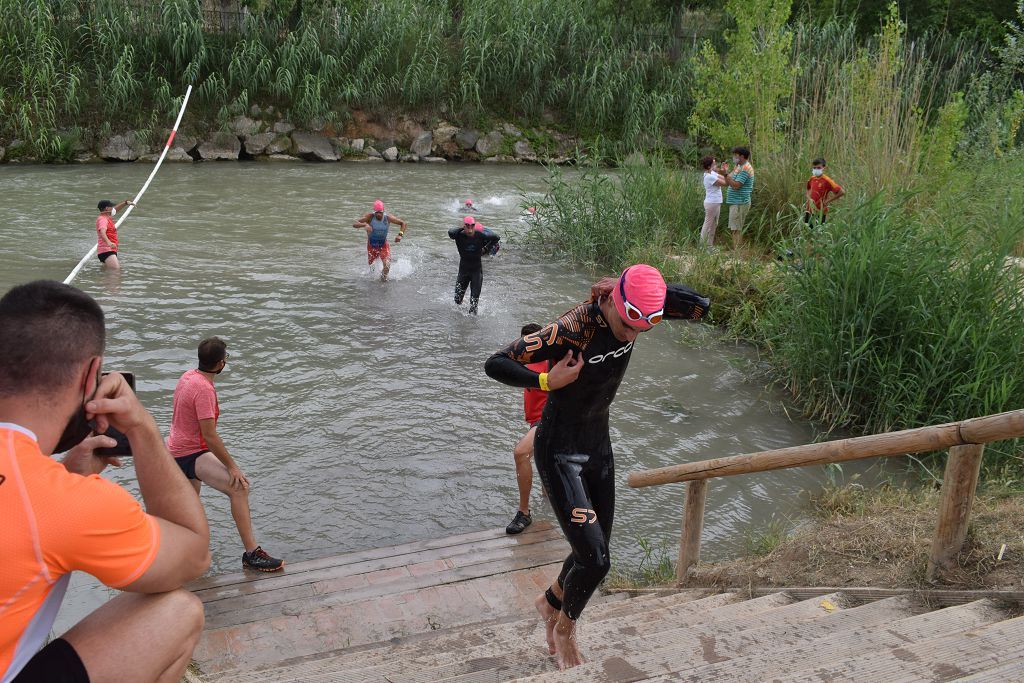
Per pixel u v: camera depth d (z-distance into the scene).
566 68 30.47
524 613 5.43
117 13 25.61
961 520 4.05
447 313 12.28
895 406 8.45
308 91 26.75
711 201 14.20
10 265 13.46
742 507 7.35
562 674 3.31
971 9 27.45
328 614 5.38
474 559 6.16
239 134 27.00
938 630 3.41
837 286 8.98
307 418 8.60
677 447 8.38
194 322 11.23
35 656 1.88
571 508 3.62
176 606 2.00
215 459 5.96
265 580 5.84
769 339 10.28
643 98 29.58
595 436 3.79
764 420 9.09
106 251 13.57
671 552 6.63
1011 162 14.51
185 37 25.69
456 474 7.67
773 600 4.54
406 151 28.81
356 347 10.70
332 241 16.42
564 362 3.35
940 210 11.48
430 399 9.25
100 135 25.23
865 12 28.88
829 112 15.40
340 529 6.70
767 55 16.59
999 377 8.12
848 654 3.18
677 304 3.48
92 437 2.20
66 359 1.77
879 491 7.54
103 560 1.76
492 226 18.39
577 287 13.99
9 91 24.28
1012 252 10.20
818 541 5.02
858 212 9.57
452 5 30.52
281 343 10.68
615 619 4.49
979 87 18.14
